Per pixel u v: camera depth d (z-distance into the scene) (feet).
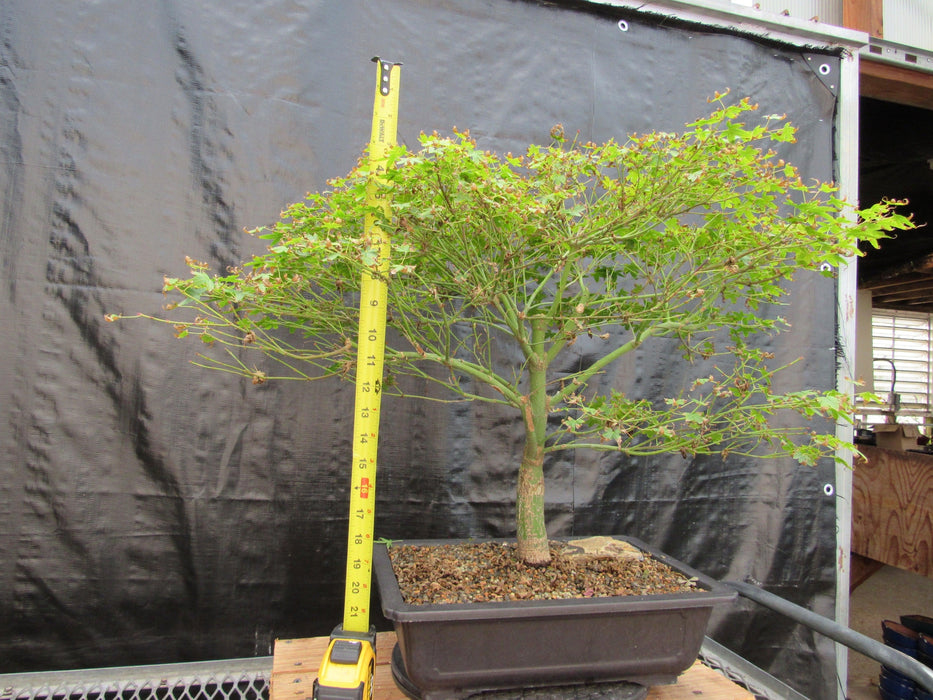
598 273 4.25
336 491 4.93
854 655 8.55
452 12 5.41
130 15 4.76
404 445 5.09
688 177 2.76
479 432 5.24
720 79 5.92
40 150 4.54
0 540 4.33
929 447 10.18
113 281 4.60
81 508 4.48
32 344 4.45
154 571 4.58
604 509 5.44
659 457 5.59
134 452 4.58
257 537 4.77
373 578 4.95
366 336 3.10
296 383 4.90
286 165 4.98
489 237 3.11
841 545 5.79
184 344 4.71
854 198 6.04
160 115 4.78
